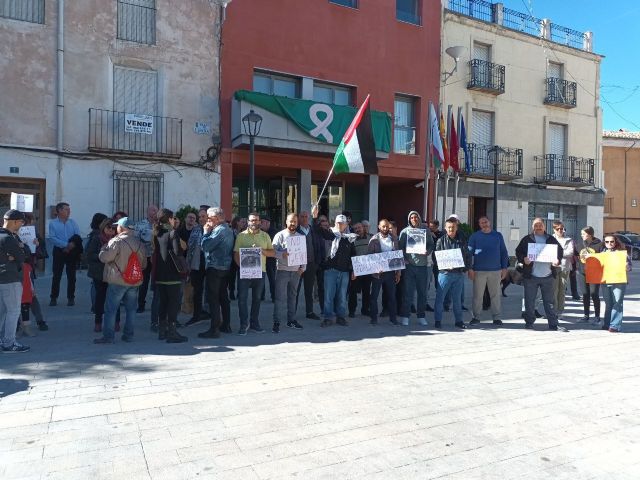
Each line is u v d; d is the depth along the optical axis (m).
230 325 8.40
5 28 11.85
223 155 14.21
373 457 3.78
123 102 13.17
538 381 5.68
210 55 14.06
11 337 6.50
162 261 7.09
